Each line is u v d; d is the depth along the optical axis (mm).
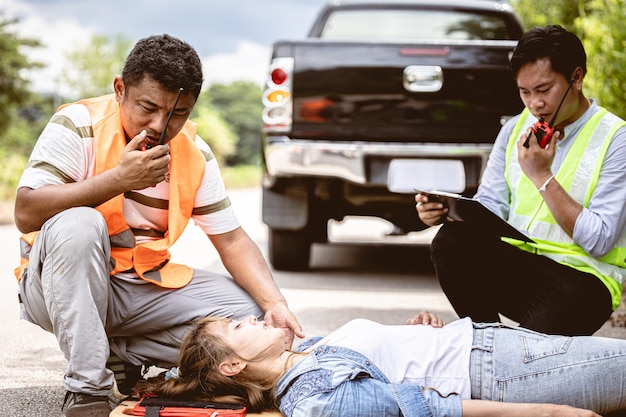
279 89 6578
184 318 3559
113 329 3543
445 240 3785
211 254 8930
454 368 3059
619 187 3582
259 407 3023
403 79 6566
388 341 3076
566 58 3502
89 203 3238
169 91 3176
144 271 3502
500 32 7648
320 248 9672
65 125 3365
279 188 6812
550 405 2836
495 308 3898
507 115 6586
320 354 2969
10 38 22828
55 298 3158
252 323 3139
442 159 6434
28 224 3279
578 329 3645
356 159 6414
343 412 2809
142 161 3160
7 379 4047
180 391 3076
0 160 18500
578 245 3666
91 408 3139
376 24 7695
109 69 41844
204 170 3629
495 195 3982
